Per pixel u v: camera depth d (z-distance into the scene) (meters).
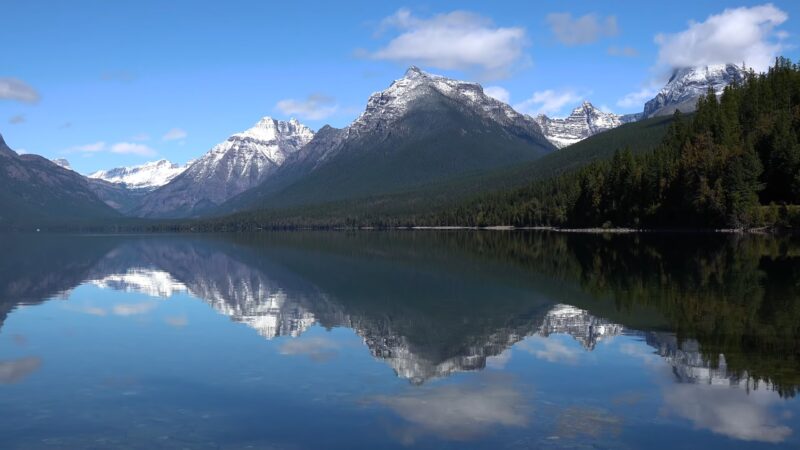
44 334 33.72
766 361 24.69
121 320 38.25
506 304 41.53
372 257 88.50
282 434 18.14
